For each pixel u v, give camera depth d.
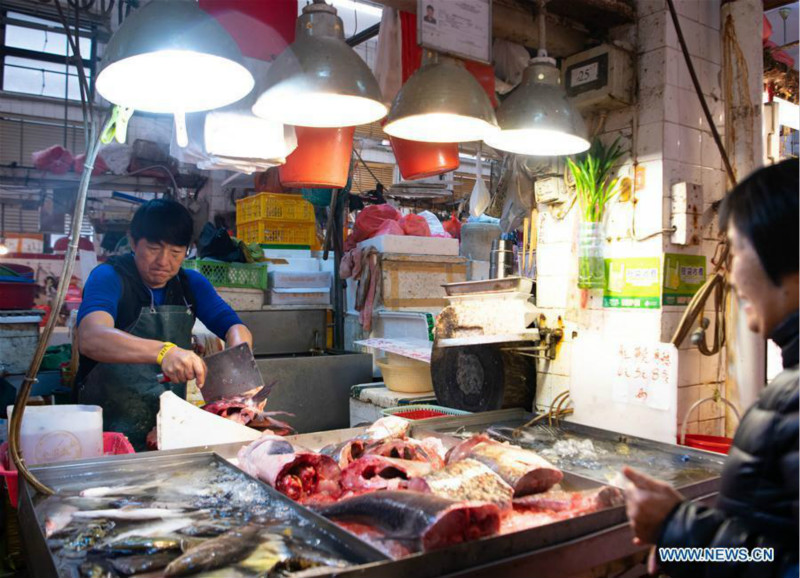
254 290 6.35
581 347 3.30
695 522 1.30
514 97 2.69
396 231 5.88
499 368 3.55
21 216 12.44
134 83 2.16
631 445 2.83
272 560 1.55
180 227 3.30
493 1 3.01
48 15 9.90
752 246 1.24
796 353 1.22
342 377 5.41
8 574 2.16
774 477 1.19
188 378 2.86
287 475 2.16
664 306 3.06
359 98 2.42
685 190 3.03
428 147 2.99
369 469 2.25
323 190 6.22
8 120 11.25
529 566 1.57
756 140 3.13
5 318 5.26
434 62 2.66
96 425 2.57
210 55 1.92
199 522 1.84
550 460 2.59
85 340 3.00
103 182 8.01
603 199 3.30
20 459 2.08
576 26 3.30
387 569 1.39
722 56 3.19
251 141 2.90
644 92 3.17
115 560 1.61
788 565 1.15
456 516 1.57
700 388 3.19
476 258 6.94
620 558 1.79
